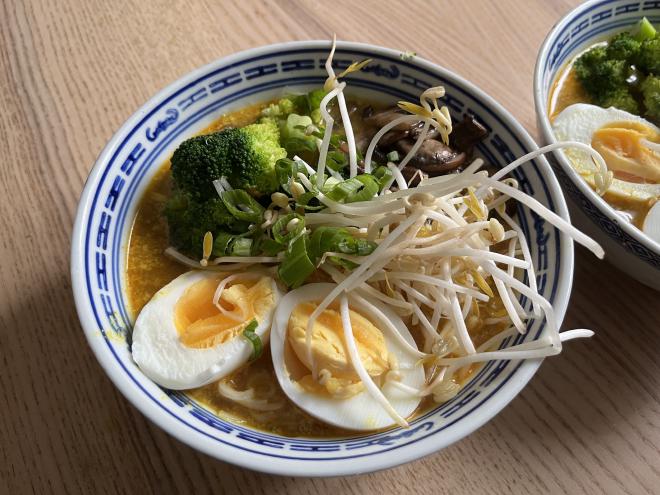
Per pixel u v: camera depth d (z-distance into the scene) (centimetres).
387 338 18
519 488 18
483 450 18
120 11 28
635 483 18
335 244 18
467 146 21
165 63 26
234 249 18
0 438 18
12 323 20
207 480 18
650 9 28
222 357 17
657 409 19
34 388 19
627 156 25
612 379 20
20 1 27
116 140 19
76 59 26
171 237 20
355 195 19
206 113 22
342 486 18
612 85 26
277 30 28
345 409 17
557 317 17
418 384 17
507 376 16
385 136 21
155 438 18
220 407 17
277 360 17
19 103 25
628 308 21
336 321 18
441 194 18
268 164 20
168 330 17
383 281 19
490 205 20
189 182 19
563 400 19
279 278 19
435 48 28
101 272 18
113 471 18
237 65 21
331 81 19
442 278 18
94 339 15
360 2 29
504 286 18
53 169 23
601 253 17
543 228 19
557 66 26
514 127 20
